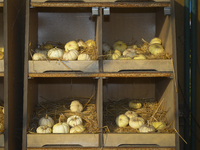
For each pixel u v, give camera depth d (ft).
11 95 5.19
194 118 6.67
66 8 6.16
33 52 5.63
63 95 6.86
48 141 4.91
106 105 6.51
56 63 4.99
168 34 5.36
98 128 4.93
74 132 5.05
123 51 6.12
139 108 6.23
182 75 6.89
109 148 4.94
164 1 5.12
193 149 6.72
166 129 5.08
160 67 5.07
